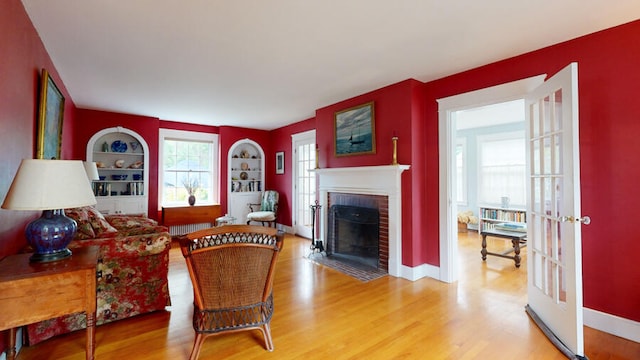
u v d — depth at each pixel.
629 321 2.22
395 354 2.04
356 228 4.30
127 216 4.41
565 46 2.56
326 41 2.59
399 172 3.57
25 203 1.51
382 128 3.84
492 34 2.46
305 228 6.03
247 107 4.90
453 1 2.01
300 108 4.94
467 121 6.09
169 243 2.70
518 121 6.07
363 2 2.02
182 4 2.04
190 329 2.38
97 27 2.34
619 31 2.29
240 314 2.01
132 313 2.54
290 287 3.28
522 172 6.12
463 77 3.28
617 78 2.29
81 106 4.79
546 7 2.07
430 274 3.59
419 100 3.59
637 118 2.21
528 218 2.71
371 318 2.55
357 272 3.78
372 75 3.42
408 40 2.56
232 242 1.91
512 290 3.18
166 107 4.87
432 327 2.39
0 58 1.69
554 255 2.27
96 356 2.00
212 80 3.58
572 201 2.01
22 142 2.12
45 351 2.05
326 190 4.69
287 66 3.15
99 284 2.40
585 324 2.42
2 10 1.70
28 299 1.47
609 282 2.31
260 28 2.37
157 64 3.09
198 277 1.86
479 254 4.72
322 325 2.43
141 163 5.53
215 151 6.54
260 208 6.94
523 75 2.82
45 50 2.70
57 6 2.06
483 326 2.41
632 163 2.22
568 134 2.06
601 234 2.35
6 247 1.88
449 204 3.41
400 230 3.60
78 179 1.68
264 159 7.03
